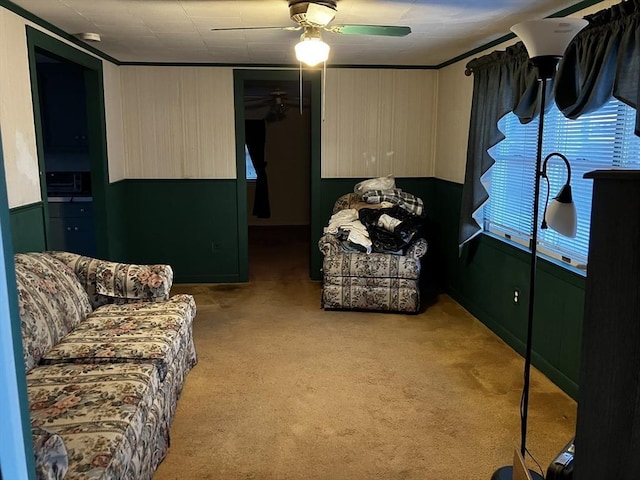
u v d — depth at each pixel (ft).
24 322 8.13
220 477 7.89
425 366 11.71
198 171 18.30
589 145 9.89
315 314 15.25
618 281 3.28
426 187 19.10
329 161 18.67
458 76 16.34
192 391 10.52
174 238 18.65
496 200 14.10
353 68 18.11
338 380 11.04
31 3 9.95
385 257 15.03
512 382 10.94
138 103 17.74
